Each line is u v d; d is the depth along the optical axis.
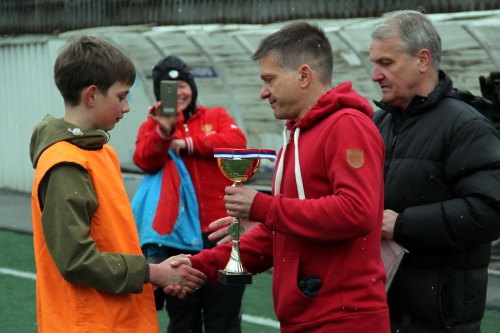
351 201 2.48
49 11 12.60
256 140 11.84
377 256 2.68
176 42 10.82
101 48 2.71
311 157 2.64
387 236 3.08
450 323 3.14
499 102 3.99
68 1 12.08
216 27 9.72
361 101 2.67
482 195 2.98
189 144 4.50
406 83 3.18
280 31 2.78
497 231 3.02
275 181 2.82
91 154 2.66
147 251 4.47
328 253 2.62
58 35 12.51
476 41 7.59
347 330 2.56
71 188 2.53
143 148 4.50
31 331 5.53
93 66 2.67
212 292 4.39
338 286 2.59
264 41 2.79
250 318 5.78
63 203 2.51
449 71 8.20
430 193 3.12
